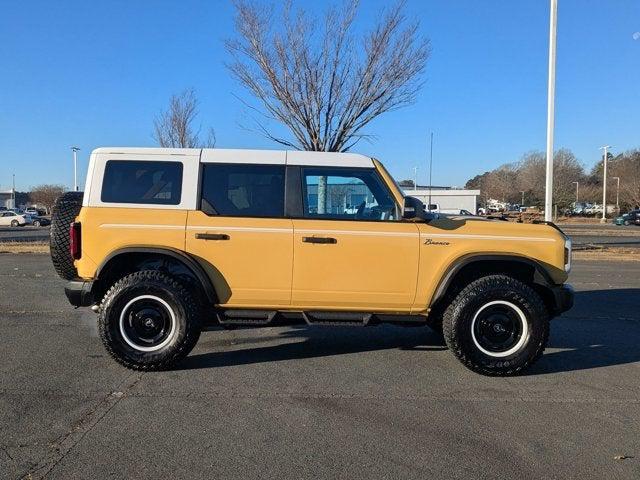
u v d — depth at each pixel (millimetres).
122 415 4395
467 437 4082
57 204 6039
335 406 4660
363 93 14227
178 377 5355
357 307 5684
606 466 3670
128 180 5633
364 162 5727
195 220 5547
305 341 6828
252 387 5098
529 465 3666
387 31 14031
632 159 80125
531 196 81438
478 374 5582
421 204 5516
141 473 3490
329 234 5547
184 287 5566
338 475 3492
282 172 5691
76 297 5547
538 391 5117
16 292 9930
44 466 3559
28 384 5094
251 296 5605
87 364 5719
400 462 3676
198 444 3898
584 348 6668
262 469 3559
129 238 5496
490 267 5832
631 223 56406
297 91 14133
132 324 5488
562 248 5645
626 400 4902
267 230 5543
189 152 5688
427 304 5652
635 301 9930
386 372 5621
